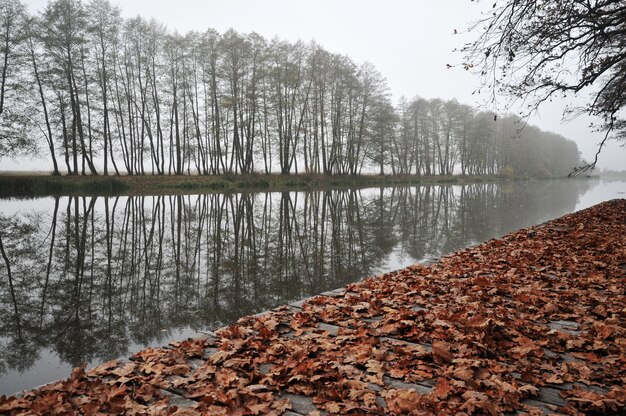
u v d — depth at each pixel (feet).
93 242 41.73
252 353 10.84
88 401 8.36
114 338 18.12
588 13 28.37
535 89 33.17
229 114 134.51
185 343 11.47
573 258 21.99
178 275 29.71
